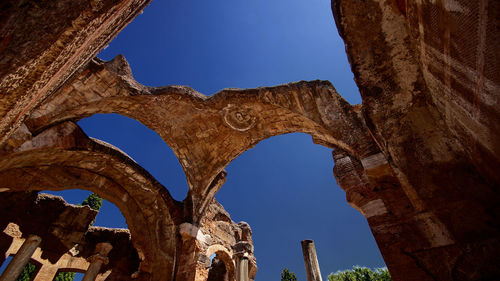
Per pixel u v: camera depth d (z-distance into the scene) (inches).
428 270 132.6
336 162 249.4
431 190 117.0
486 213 106.6
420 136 121.5
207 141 365.1
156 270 338.0
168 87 316.2
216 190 395.5
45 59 81.6
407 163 123.2
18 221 467.2
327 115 266.1
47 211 506.6
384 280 689.0
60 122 276.5
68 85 257.1
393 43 120.6
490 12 51.7
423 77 112.7
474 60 62.4
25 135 246.4
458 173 112.2
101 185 365.7
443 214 113.3
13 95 87.8
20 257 281.4
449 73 77.9
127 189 380.8
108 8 87.6
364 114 134.6
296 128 313.7
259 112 319.3
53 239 495.8
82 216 541.0
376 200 191.6
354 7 121.4
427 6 71.4
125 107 313.6
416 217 152.3
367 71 130.3
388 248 157.6
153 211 379.2
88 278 308.0
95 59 266.7
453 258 121.4
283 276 827.4
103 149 330.6
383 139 130.3
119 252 538.0
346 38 130.4
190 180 380.5
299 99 283.9
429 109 120.0
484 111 69.0
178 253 334.6
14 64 67.9
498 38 53.2
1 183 282.2
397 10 111.8
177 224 355.3
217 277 560.4
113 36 159.6
